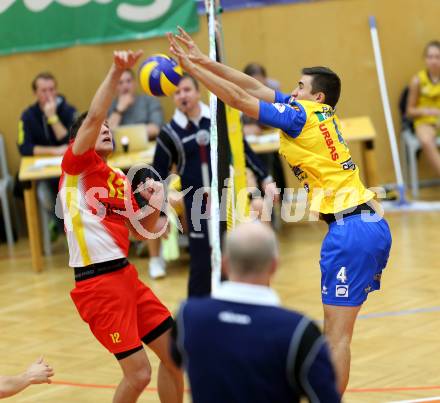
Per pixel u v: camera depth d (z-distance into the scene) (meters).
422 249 17.84
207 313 6.05
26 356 13.18
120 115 20.53
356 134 19.67
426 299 14.65
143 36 22.30
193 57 9.58
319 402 5.82
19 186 20.84
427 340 12.65
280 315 5.95
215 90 9.08
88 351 13.25
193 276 13.49
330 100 10.12
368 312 14.19
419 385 10.91
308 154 9.72
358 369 11.64
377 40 22.61
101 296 9.14
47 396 11.38
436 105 22.34
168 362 9.49
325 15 22.94
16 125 22.42
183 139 13.96
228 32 22.80
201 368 6.02
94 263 9.19
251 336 5.90
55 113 20.42
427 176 23.72
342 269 9.61
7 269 19.20
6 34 22.16
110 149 9.55
